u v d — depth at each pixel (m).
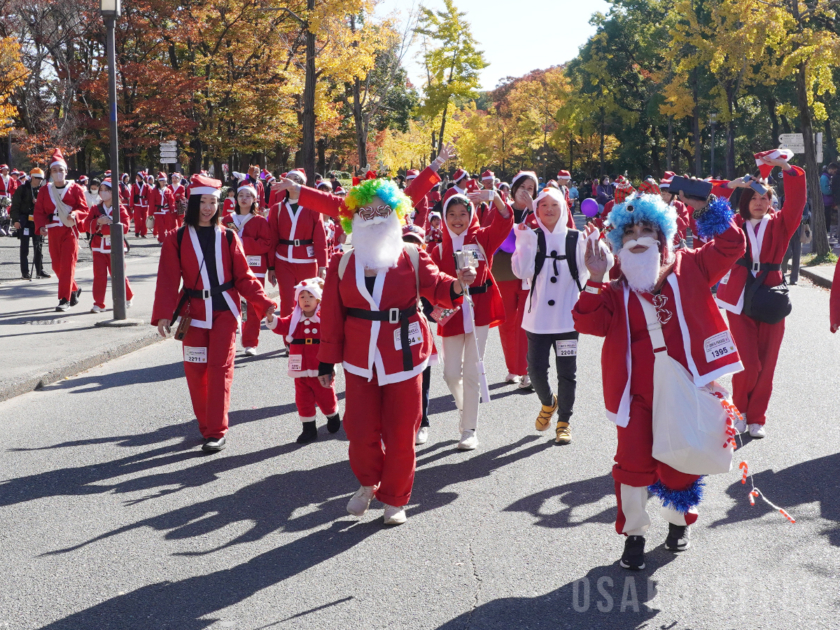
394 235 4.93
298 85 32.50
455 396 6.68
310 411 6.74
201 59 38.97
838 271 6.58
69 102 40.66
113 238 11.69
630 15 63.50
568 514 5.07
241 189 10.03
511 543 4.66
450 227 6.64
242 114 38.31
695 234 5.94
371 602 3.99
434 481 5.77
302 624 3.79
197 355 6.59
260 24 37.75
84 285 16.12
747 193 6.59
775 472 5.69
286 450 6.52
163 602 4.03
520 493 5.46
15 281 16.62
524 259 6.59
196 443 6.70
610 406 4.24
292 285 9.94
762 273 6.48
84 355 9.56
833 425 6.75
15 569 4.42
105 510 5.27
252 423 7.31
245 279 6.60
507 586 4.13
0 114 32.28
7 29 38.66
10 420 7.39
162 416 7.50
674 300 4.12
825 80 20.02
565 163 81.94
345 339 5.04
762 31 20.03
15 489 5.66
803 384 8.12
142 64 38.16
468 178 7.93
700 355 4.11
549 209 6.59
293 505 5.35
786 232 6.52
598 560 4.41
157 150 52.28
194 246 6.48
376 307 4.90
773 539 4.62
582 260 6.50
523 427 7.04
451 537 4.78
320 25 24.75
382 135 66.62
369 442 5.02
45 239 26.64
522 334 8.17
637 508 4.23
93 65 44.81
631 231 4.14
